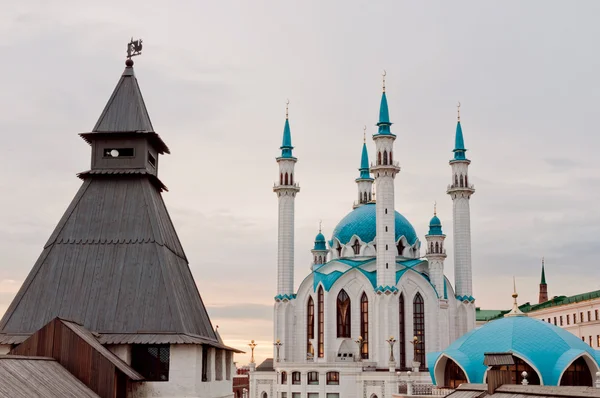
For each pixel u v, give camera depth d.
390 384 126.50
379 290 139.75
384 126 146.50
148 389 48.12
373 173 145.75
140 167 56.19
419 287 148.25
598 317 147.62
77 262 52.66
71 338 42.72
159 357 49.22
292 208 159.00
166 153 61.75
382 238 142.25
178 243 60.19
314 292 151.88
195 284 60.56
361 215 163.00
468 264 155.50
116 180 56.12
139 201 55.06
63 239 53.66
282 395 139.38
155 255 52.69
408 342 144.25
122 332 49.62
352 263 153.38
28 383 35.94
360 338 141.00
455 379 91.25
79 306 50.81
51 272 52.28
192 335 51.03
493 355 59.44
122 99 57.94
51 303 51.09
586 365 83.44
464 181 156.62
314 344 149.75
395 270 143.38
